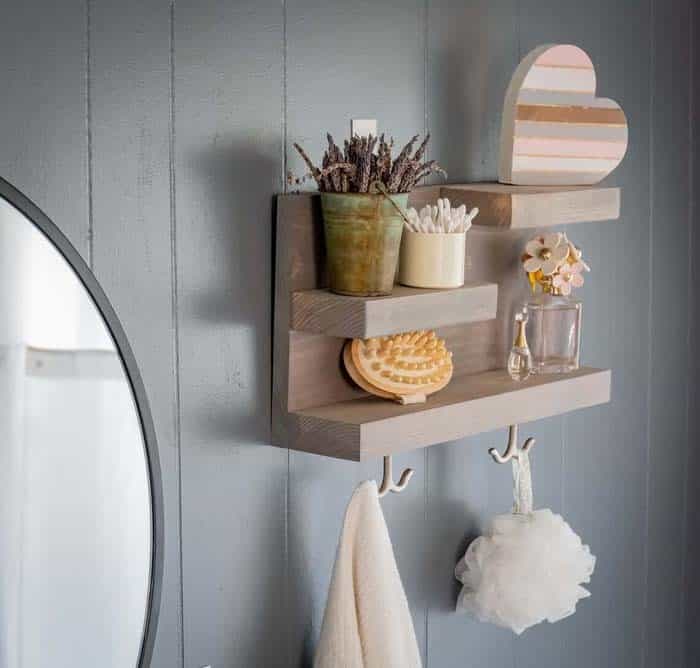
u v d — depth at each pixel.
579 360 1.98
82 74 1.18
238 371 1.38
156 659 1.32
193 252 1.31
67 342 1.16
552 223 1.60
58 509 1.16
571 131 1.70
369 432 1.36
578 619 2.07
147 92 1.24
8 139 1.12
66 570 1.17
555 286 1.72
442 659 1.75
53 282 1.15
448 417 1.48
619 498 2.14
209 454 1.36
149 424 1.25
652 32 2.06
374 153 1.50
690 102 2.20
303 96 1.42
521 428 1.87
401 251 1.48
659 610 2.29
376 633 1.45
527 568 1.71
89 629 1.20
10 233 1.11
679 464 2.30
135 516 1.24
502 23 1.71
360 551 1.47
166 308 1.29
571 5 1.85
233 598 1.40
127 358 1.22
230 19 1.33
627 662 2.21
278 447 1.44
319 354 1.45
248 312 1.39
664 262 2.18
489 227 1.59
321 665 1.45
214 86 1.31
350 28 1.48
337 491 1.54
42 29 1.14
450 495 1.74
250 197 1.37
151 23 1.24
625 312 2.09
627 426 2.14
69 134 1.17
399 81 1.55
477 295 1.49
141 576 1.25
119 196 1.23
